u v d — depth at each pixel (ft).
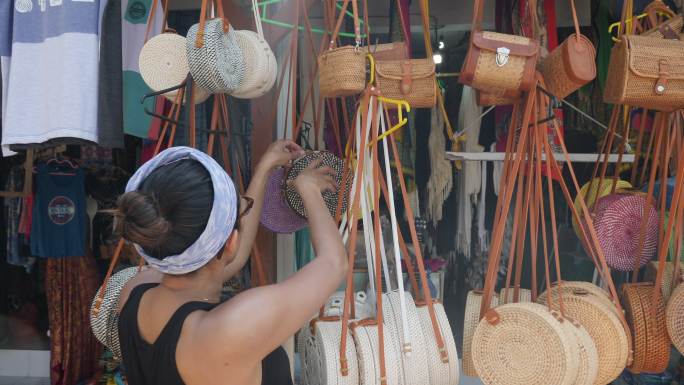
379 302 4.16
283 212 5.41
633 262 5.52
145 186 2.68
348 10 7.89
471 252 10.62
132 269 4.81
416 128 10.86
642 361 4.97
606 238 5.52
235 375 2.62
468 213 10.53
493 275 4.66
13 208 10.77
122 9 5.95
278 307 2.66
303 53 8.34
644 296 5.04
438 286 9.97
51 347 10.36
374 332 4.24
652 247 5.52
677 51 4.43
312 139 8.51
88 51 5.21
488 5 10.51
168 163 2.81
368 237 4.59
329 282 2.94
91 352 10.84
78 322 10.53
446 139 10.94
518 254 4.92
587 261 9.54
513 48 4.32
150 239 2.56
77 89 5.18
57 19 5.27
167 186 2.62
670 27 4.99
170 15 9.96
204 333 2.60
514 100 4.82
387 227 9.64
